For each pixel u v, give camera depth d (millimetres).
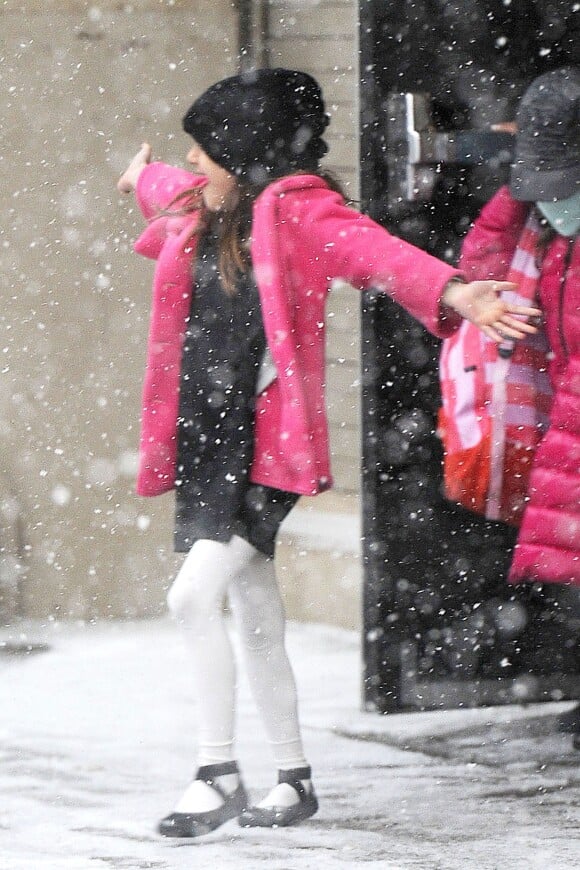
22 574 27000
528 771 19078
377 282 16391
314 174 17141
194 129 16953
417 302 16250
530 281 19062
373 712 20906
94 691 23031
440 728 21219
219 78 26859
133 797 18109
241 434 16656
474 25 20547
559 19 20953
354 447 27109
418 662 21000
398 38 20281
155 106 26469
